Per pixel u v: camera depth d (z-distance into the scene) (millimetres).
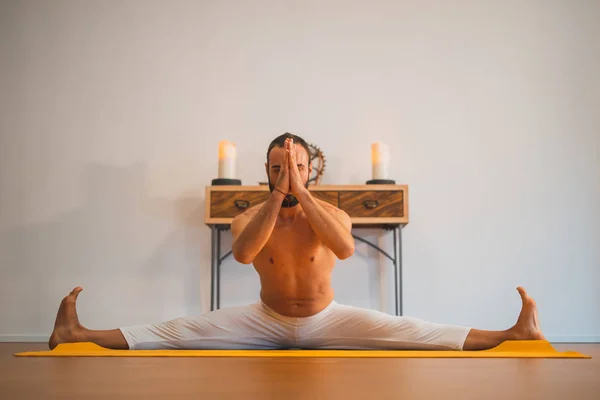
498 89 3402
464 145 3365
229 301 3240
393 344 1951
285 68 3402
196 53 3406
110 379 1096
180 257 3279
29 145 3334
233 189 2967
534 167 3361
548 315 3279
